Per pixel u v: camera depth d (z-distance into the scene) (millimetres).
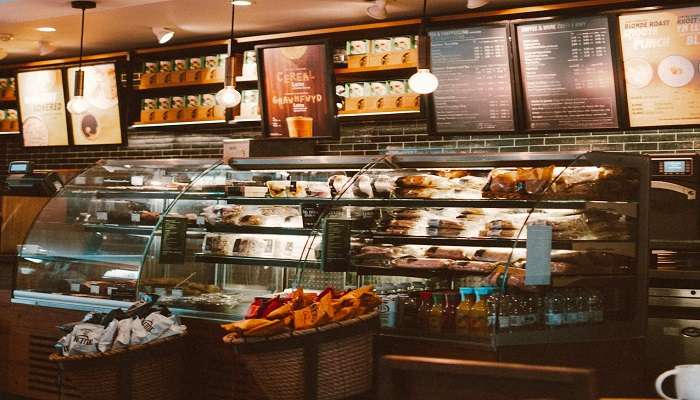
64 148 9086
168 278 5160
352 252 4629
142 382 4402
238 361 4680
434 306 4125
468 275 4359
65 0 6539
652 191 5684
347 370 3803
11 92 8969
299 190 5047
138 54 7930
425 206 4562
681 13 5488
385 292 4445
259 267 5141
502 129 6129
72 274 5535
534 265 3955
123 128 8086
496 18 6109
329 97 6770
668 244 5523
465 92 6188
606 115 5781
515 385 1903
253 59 7273
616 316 4289
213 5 6414
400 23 6492
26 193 7645
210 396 4801
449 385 1964
